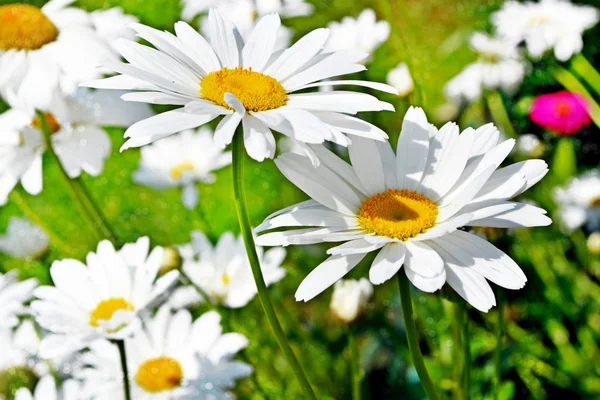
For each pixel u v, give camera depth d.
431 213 0.47
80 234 0.75
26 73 0.61
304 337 0.66
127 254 0.55
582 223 0.72
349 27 0.76
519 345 0.66
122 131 0.85
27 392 0.56
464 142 0.48
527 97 0.78
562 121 0.73
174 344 0.59
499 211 0.45
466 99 0.76
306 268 0.70
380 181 0.48
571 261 0.72
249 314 0.67
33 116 0.63
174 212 0.77
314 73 0.49
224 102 0.47
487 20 0.88
